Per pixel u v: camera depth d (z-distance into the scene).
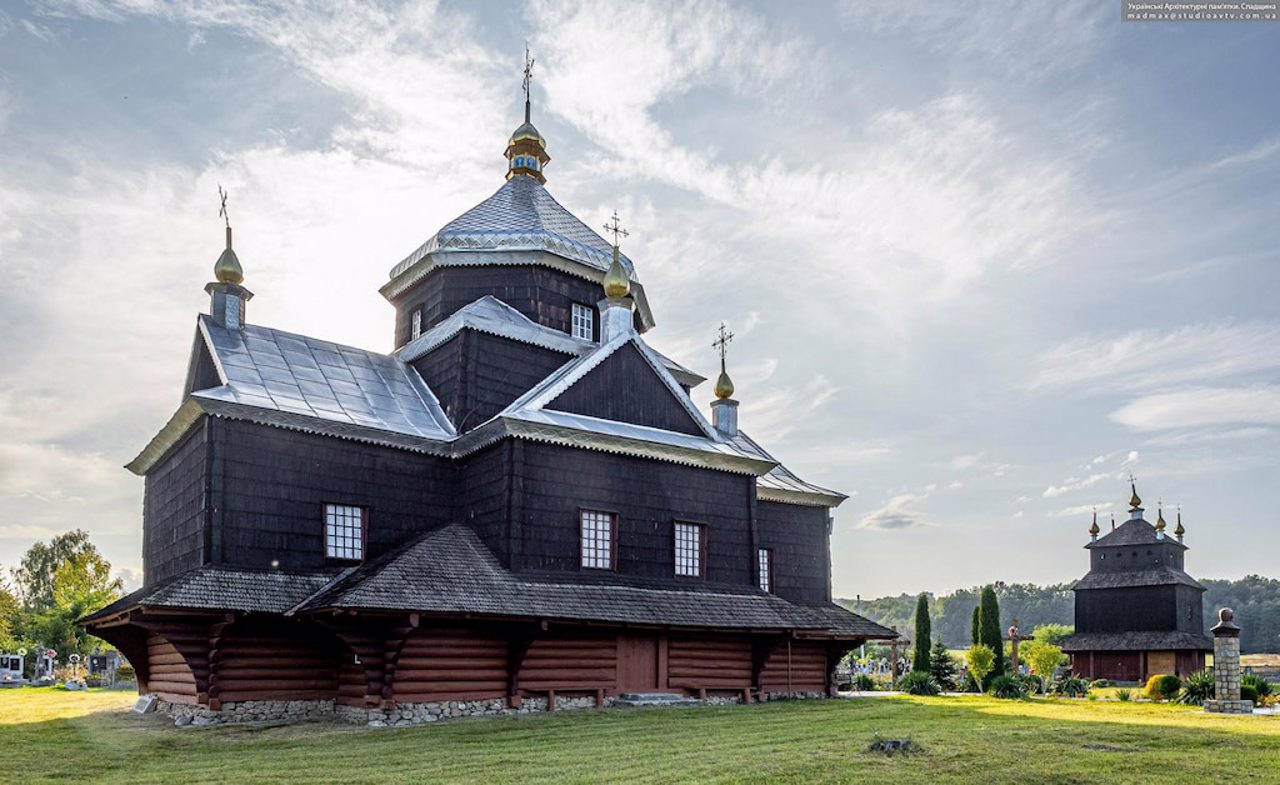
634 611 23.95
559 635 23.64
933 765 14.87
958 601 183.12
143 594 23.02
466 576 22.22
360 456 24.72
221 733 18.97
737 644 27.19
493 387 27.73
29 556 89.06
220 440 22.42
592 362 26.45
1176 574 58.19
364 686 21.48
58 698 30.42
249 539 22.38
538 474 24.42
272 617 21.34
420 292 31.44
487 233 30.31
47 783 13.65
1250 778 14.09
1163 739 17.69
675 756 15.73
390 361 29.34
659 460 26.66
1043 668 41.00
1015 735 18.22
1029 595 180.25
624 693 24.56
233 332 26.31
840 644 31.28
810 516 34.12
